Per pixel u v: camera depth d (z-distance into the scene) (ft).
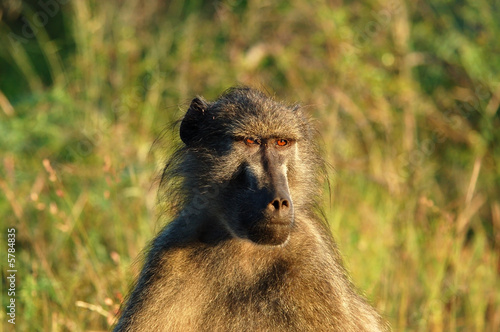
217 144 24.90
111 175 36.83
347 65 46.03
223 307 23.81
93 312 31.12
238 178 24.39
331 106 44.80
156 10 51.83
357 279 34.94
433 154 47.11
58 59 52.42
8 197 35.58
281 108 25.16
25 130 41.91
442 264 35.53
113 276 32.04
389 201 39.93
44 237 37.24
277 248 23.88
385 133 46.03
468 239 43.39
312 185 26.21
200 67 46.60
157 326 23.56
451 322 34.09
